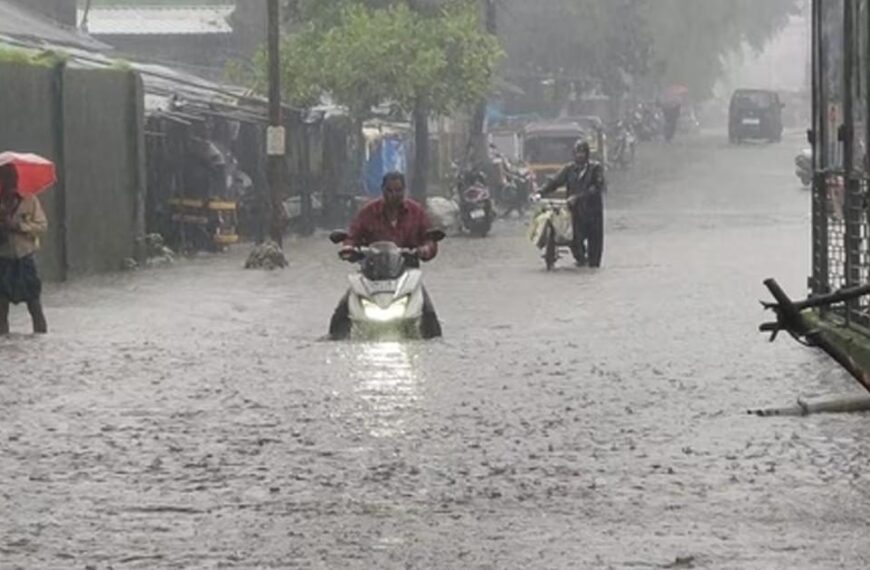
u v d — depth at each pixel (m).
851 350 33.00
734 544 18.14
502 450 23.77
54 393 29.64
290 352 36.06
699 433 25.25
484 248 77.31
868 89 33.69
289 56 91.00
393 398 28.83
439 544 18.19
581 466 22.61
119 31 129.62
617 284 55.75
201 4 137.25
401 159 104.06
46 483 21.55
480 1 113.75
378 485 21.36
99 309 49.41
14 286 40.91
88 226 63.69
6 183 40.84
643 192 124.31
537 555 17.67
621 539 18.39
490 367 33.16
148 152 72.12
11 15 87.75
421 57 91.19
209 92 82.56
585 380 31.20
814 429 25.59
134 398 28.95
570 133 124.00
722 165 163.38
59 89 61.34
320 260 70.50
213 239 74.19
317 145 92.19
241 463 22.81
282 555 17.70
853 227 35.00
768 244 75.00
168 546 18.12
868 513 19.66
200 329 42.97
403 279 39.66
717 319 43.44
